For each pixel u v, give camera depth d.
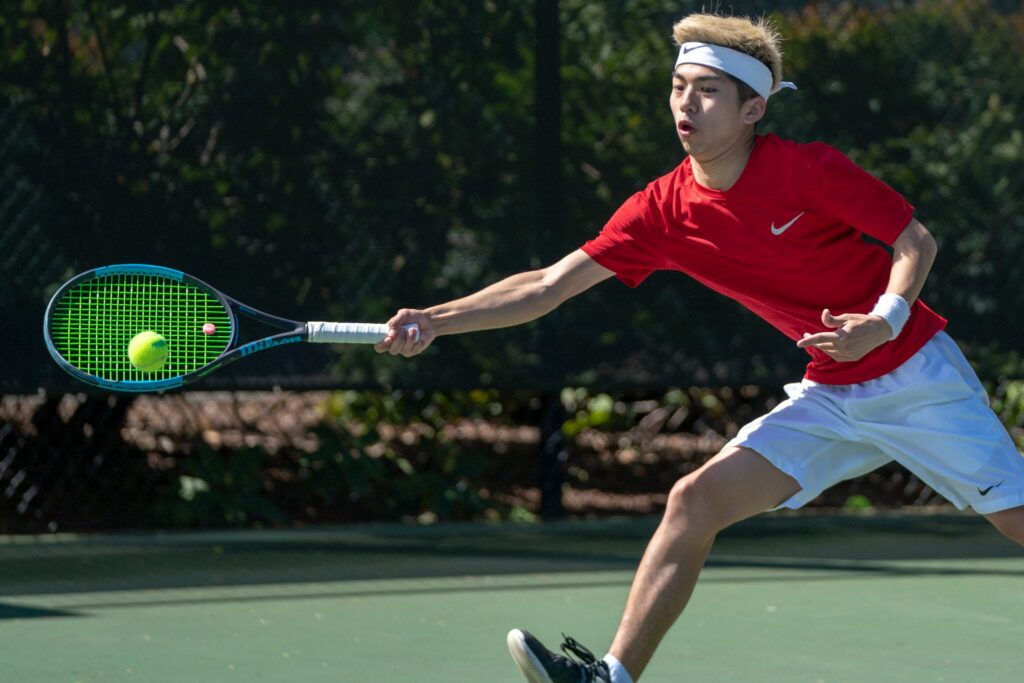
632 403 22.56
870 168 20.00
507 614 14.74
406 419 20.61
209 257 17.95
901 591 15.94
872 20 19.91
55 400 19.11
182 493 19.20
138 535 18.55
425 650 13.18
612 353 19.23
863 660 12.89
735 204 10.25
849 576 16.73
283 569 16.78
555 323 19.08
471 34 18.55
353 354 18.39
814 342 9.45
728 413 22.50
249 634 13.74
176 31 17.83
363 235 18.34
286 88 18.08
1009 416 21.28
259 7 17.98
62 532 18.80
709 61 10.02
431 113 18.48
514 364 18.95
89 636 13.59
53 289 17.62
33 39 17.50
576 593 15.77
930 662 12.84
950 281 20.22
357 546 18.11
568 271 10.90
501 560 17.45
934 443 10.38
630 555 17.78
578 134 18.89
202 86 17.89
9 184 17.52
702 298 19.41
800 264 10.34
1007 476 10.34
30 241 17.56
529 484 21.14
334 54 18.20
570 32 18.84
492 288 10.88
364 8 18.27
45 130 17.55
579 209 18.91
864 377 10.45
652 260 10.90
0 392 17.52
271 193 18.09
